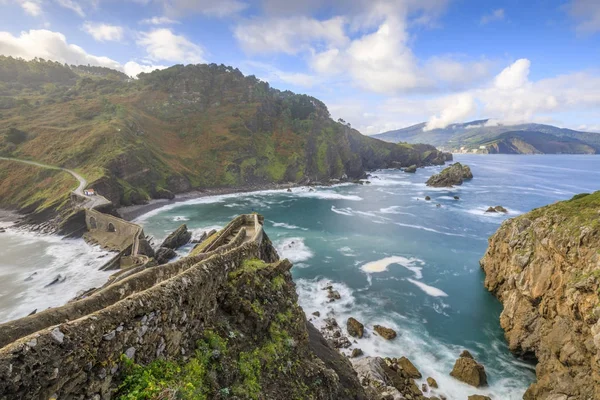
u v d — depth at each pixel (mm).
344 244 59094
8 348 5125
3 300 37125
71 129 110188
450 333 32188
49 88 179875
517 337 28688
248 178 134875
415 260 51281
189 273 10125
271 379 11047
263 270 15312
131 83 183500
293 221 76812
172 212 87062
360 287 41812
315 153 160125
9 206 83125
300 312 15555
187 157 130625
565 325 23469
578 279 22734
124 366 6797
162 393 6742
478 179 151625
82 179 84125
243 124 158125
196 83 181250
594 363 19625
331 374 14078
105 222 60250
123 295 8930
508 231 38312
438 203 97125
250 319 12117
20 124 115688
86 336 6117
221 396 8594
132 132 117938
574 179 151000
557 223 29172
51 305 36094
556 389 21703
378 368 24969
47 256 51781
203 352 9281
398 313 35688
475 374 25062
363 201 102750
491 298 39188
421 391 23984
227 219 79062
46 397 5281
